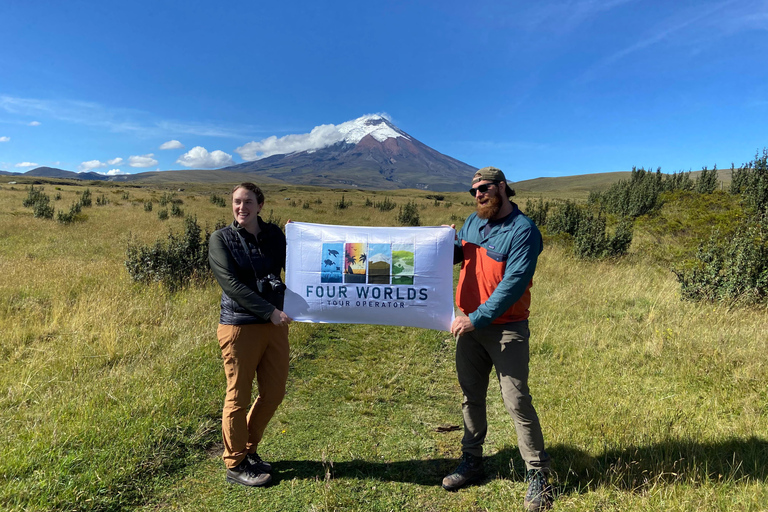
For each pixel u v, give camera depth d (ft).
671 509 7.14
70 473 8.34
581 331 17.44
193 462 9.36
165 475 8.82
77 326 16.37
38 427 9.64
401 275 8.93
